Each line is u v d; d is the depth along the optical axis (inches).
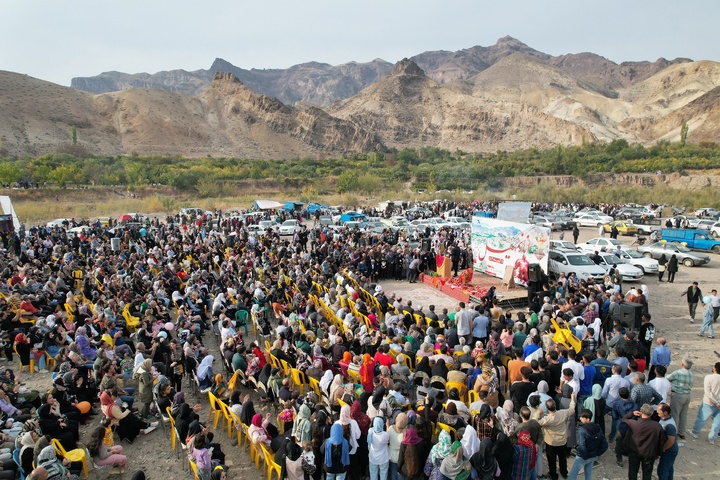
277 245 1139.3
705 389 398.6
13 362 568.7
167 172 3294.8
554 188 3105.3
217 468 311.1
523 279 863.7
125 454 394.6
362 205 2701.8
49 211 2154.3
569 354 416.8
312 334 535.2
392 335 508.7
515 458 309.6
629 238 1582.2
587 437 319.9
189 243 1164.5
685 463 373.7
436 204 2213.3
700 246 1330.0
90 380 473.1
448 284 897.5
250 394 488.1
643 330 513.7
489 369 386.3
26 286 692.7
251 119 7593.5
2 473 321.7
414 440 315.6
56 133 5492.1
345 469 326.0
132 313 639.1
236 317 650.8
